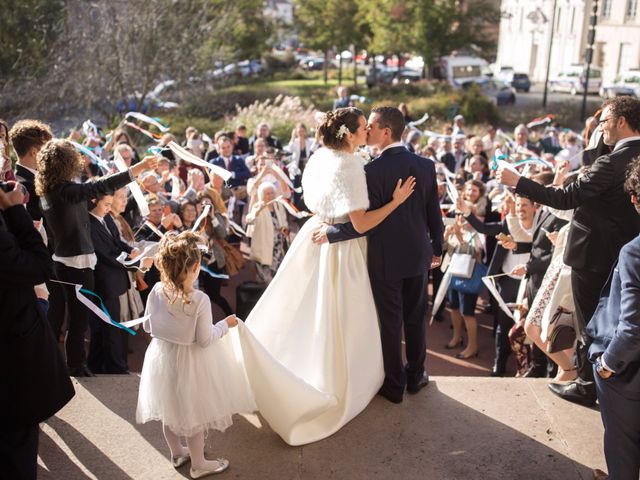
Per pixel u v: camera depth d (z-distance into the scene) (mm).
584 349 3502
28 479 2650
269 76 39375
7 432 2592
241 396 3037
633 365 2549
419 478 2963
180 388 2805
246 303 6395
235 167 9211
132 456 3105
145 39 19094
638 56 43812
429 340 6703
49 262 2557
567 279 3865
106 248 4477
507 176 3289
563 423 3383
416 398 3572
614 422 2646
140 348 6223
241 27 28891
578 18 46812
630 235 3262
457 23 28922
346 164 3057
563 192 3205
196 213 6246
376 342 3377
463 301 6113
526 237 5281
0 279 2410
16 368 2557
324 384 3289
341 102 13586
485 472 3010
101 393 3611
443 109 23172
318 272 3355
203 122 19328
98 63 18125
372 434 3260
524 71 52656
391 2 28000
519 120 24125
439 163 9469
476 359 6230
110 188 3555
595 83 36906
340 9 32125
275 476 2961
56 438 3215
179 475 2973
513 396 3619
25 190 3426
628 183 2637
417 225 3332
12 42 16844
